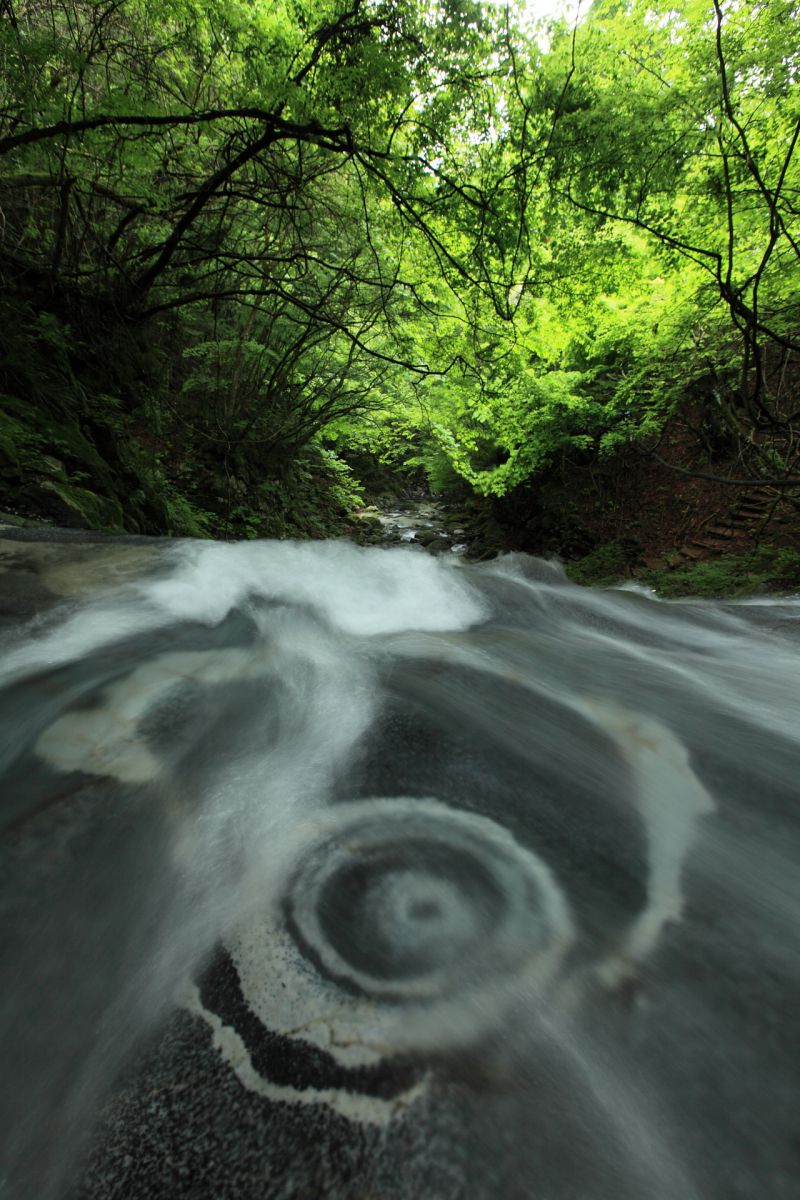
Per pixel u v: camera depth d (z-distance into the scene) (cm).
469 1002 105
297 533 1414
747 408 669
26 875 130
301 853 141
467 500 2038
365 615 324
